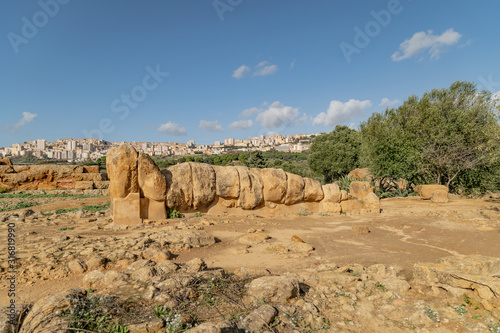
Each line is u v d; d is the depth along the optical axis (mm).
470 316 4609
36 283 5406
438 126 20625
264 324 3918
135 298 4402
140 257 6840
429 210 14586
